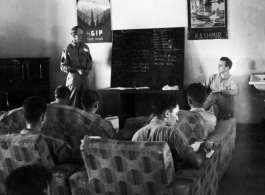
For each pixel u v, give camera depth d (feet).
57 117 11.73
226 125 13.64
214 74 21.11
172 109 9.26
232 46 21.89
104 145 7.90
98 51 24.62
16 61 23.89
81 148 8.08
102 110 23.57
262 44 21.39
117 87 23.49
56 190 8.97
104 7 24.04
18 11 25.61
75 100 22.61
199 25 22.26
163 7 22.88
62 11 25.02
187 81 23.02
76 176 8.71
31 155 8.56
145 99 23.40
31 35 25.70
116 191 8.25
